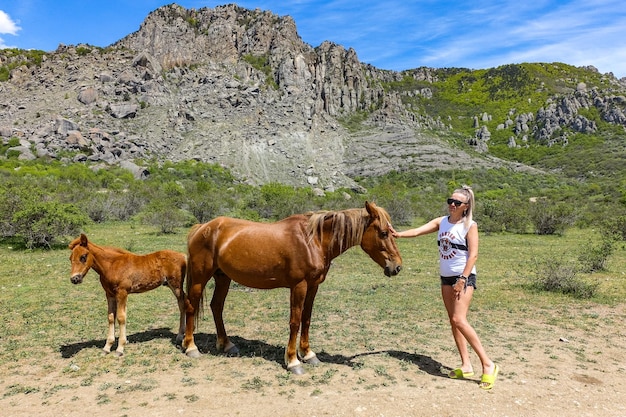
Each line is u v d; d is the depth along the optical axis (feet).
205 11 506.48
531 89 633.20
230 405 13.53
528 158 455.22
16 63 380.99
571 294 31.58
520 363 17.76
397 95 545.85
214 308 18.93
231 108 376.89
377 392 14.48
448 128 560.61
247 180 278.87
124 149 272.31
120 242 57.88
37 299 28.68
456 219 15.60
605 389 15.17
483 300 29.84
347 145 388.57
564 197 199.41
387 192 177.06
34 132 266.77
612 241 51.16
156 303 28.09
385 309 27.09
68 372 16.44
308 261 16.25
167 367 16.97
